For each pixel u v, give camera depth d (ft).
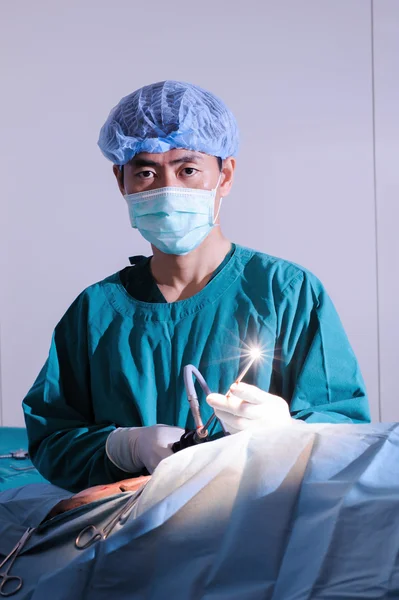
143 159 5.11
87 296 5.70
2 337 12.73
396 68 11.44
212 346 5.24
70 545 3.70
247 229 11.92
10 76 12.35
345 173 11.64
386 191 11.57
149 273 5.68
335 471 3.28
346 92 11.57
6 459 8.61
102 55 12.10
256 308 5.28
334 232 11.71
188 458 3.59
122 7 12.00
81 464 5.15
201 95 5.31
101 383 5.45
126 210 12.21
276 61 11.68
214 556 3.11
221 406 4.30
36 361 12.68
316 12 11.54
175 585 3.08
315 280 5.45
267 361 5.15
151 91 5.30
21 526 4.07
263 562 3.01
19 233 12.51
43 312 12.59
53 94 12.26
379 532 2.84
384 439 3.42
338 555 2.82
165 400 5.26
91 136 12.21
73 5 12.12
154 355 5.33
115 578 3.18
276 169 11.78
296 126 11.71
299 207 11.77
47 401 5.60
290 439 3.50
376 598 2.60
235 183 11.89
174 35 11.90
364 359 11.75
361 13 11.44
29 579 3.58
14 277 12.60
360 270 11.69
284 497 3.22
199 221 5.23
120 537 3.23
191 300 5.38
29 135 12.36
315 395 5.12
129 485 4.00
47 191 12.39
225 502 3.30
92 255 12.35
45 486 5.38
